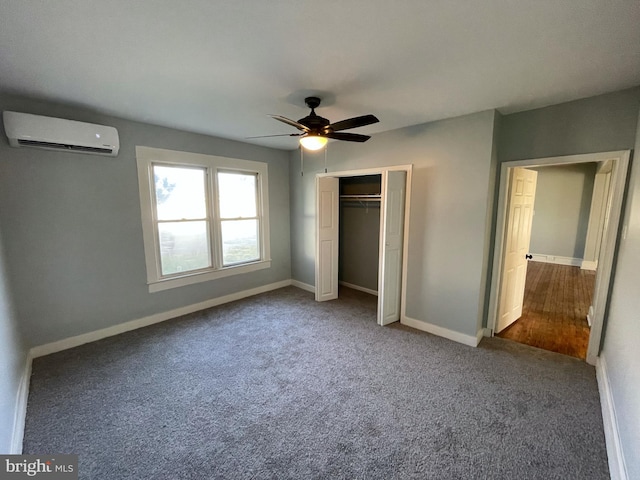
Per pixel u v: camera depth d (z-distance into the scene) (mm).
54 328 2861
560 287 5207
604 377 2268
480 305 3076
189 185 3826
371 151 3777
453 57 1823
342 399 2219
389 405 2150
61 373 2523
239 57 1834
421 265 3408
